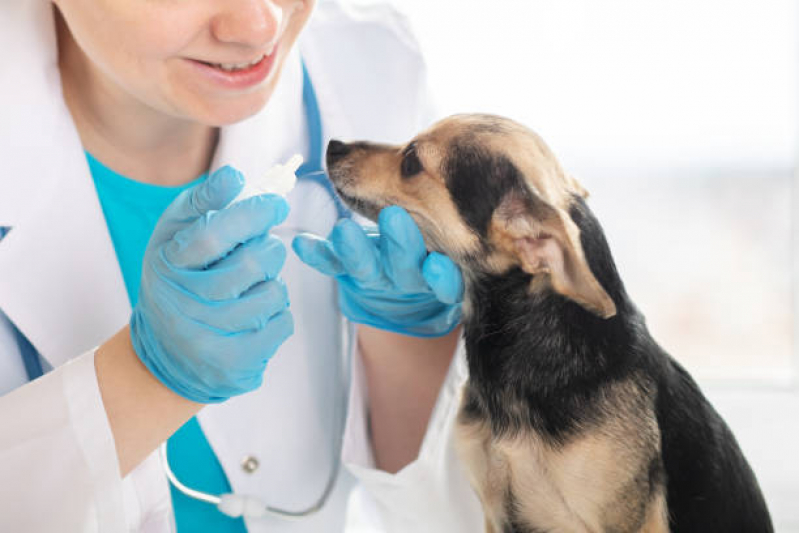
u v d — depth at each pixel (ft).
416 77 6.04
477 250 4.31
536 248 4.05
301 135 5.60
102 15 3.75
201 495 5.00
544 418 4.23
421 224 4.44
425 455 4.96
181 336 3.84
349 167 4.61
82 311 4.63
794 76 16.11
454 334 5.51
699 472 4.29
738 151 16.46
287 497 5.39
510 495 4.43
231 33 3.72
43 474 3.84
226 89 3.99
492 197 4.22
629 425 4.16
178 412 4.11
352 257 4.24
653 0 15.61
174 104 4.05
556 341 4.28
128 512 4.31
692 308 16.12
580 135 16.20
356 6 6.12
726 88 16.21
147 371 4.04
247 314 3.84
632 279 16.43
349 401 5.47
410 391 5.53
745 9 15.87
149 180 5.09
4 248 4.40
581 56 15.52
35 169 4.48
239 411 5.16
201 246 3.68
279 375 5.34
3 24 4.46
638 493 4.12
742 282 16.46
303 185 5.50
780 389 14.03
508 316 4.39
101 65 4.04
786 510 8.70
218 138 5.31
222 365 3.89
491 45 14.28
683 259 16.49
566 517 4.30
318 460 5.56
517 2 14.24
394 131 5.92
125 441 4.01
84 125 4.87
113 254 4.79
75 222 4.62
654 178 16.60
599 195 16.65
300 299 5.49
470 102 14.52
